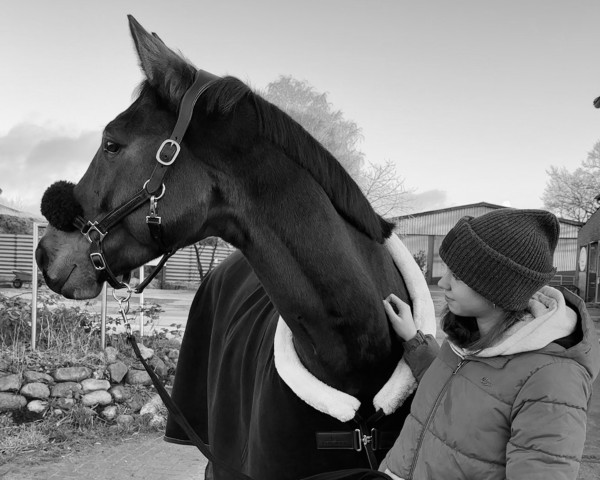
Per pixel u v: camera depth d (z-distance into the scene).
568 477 1.10
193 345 2.63
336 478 1.45
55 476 3.68
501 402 1.22
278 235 1.52
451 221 27.83
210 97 1.52
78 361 4.77
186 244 1.61
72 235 1.64
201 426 2.53
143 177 1.56
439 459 1.27
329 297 1.49
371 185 18.41
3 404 4.30
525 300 1.26
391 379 1.55
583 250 19.34
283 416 1.59
